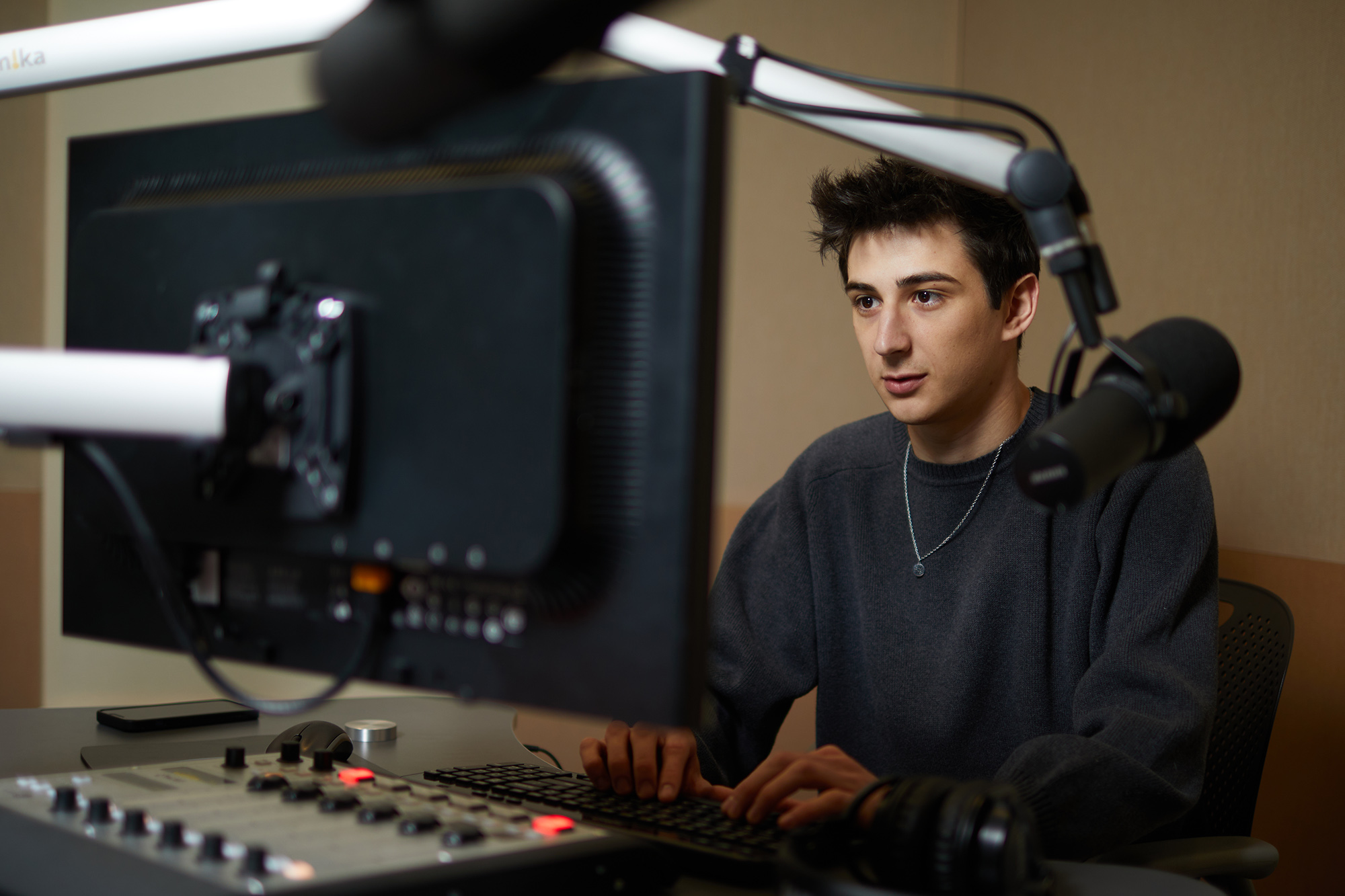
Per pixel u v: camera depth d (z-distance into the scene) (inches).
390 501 21.2
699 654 19.6
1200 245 75.5
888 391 47.4
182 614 24.8
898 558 52.9
